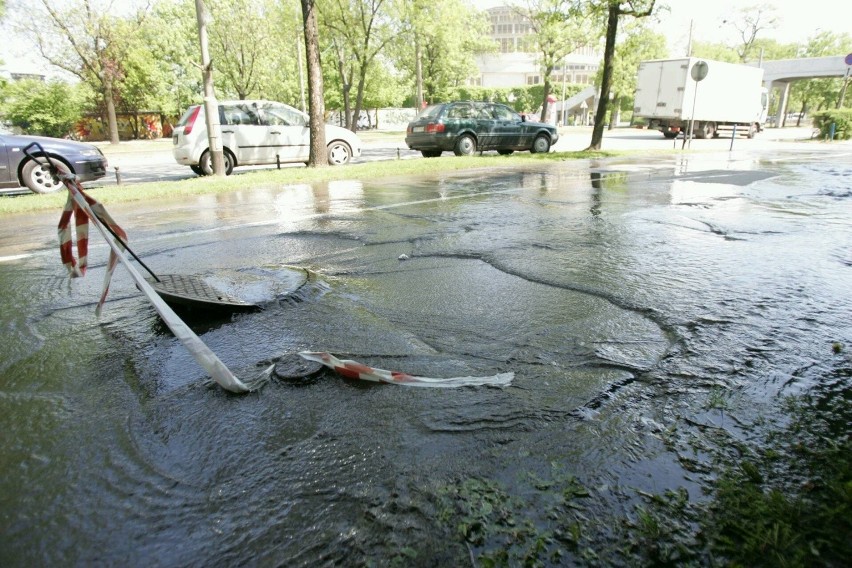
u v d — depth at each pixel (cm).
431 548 158
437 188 1024
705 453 199
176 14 4188
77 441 219
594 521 167
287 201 895
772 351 284
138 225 706
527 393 246
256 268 464
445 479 188
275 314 356
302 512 175
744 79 3072
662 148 2158
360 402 242
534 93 6581
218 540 165
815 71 4641
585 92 6319
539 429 217
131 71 3738
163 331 335
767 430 213
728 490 178
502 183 1082
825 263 458
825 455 196
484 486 184
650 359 278
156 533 169
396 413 232
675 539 159
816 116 2862
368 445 210
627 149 2031
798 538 157
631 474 188
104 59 3125
